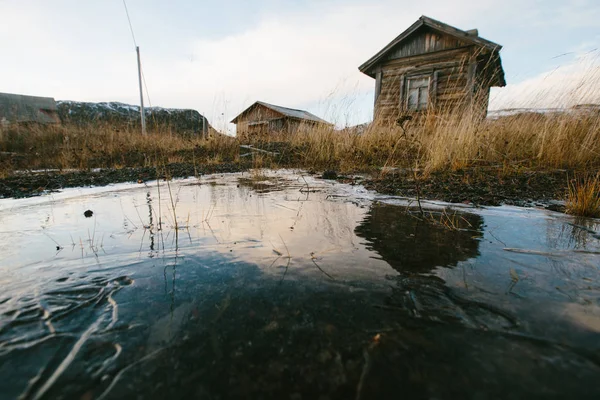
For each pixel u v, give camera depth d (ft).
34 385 1.87
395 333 2.33
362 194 9.35
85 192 10.87
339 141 21.12
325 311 2.64
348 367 2.00
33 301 2.85
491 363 2.00
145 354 2.13
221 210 7.06
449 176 12.24
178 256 4.04
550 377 1.88
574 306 2.69
